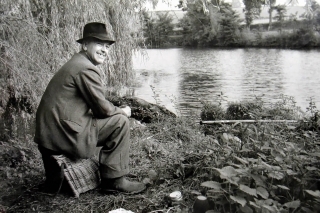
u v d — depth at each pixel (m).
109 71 7.72
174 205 2.90
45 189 3.19
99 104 2.93
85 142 2.93
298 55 28.42
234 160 3.06
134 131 4.92
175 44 37.84
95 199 3.05
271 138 3.55
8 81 4.77
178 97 12.80
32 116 5.35
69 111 2.90
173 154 4.02
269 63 24.45
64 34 5.84
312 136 3.68
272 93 14.45
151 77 18.20
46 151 3.00
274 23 35.72
